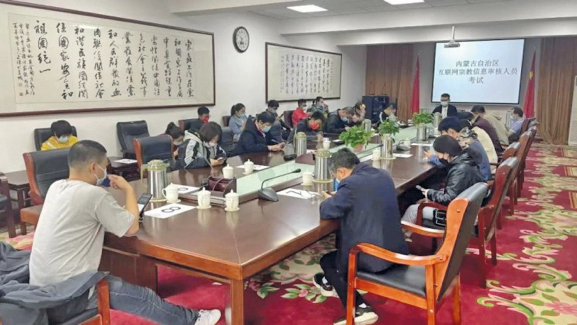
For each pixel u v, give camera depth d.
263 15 7.36
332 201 2.09
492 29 7.71
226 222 2.09
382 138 4.07
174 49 5.77
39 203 2.97
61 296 1.56
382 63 10.66
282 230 1.97
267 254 1.70
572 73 8.94
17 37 4.08
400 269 2.05
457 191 2.80
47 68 4.36
